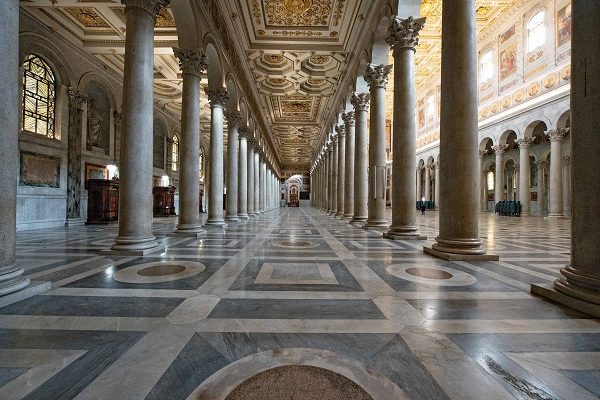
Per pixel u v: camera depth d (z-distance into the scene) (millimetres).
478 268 4055
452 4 4836
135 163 5141
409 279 3484
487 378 1529
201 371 1572
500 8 18844
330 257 4859
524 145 18594
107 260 4531
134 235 5109
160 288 3092
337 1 10250
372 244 6395
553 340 1969
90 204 12445
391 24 7453
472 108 4754
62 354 1745
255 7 10781
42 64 10859
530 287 3137
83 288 3078
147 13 5316
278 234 8359
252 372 1561
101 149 13648
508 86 19625
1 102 2680
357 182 11859
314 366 1625
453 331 2096
